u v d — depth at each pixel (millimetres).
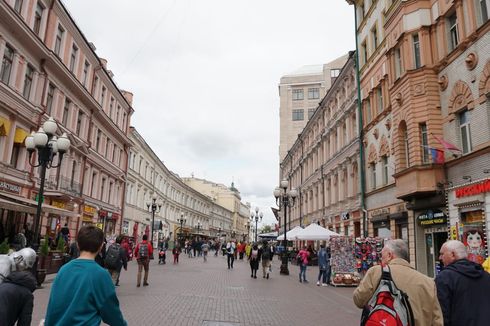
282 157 72438
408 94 17594
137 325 7887
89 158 30281
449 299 3654
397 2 19031
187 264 29422
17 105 19875
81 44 27172
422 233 17812
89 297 2965
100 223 33719
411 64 17844
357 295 3582
